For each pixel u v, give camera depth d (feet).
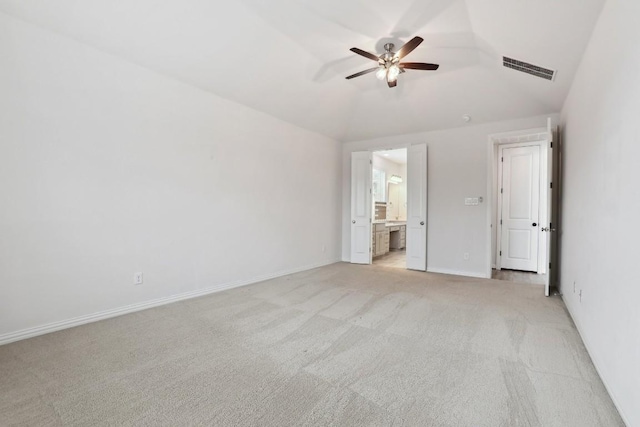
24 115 8.10
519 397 5.70
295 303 11.37
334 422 5.00
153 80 10.77
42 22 8.21
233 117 13.62
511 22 8.71
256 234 14.82
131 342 7.96
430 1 8.90
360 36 10.89
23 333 8.14
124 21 8.88
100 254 9.57
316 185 18.84
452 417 5.14
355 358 7.18
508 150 18.33
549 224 12.60
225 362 6.95
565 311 10.54
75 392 5.76
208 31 10.02
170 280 11.40
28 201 8.21
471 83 13.85
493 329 8.93
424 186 17.75
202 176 12.41
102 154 9.56
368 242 20.07
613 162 6.19
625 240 5.41
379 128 18.61
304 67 12.96
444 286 14.03
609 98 6.53
